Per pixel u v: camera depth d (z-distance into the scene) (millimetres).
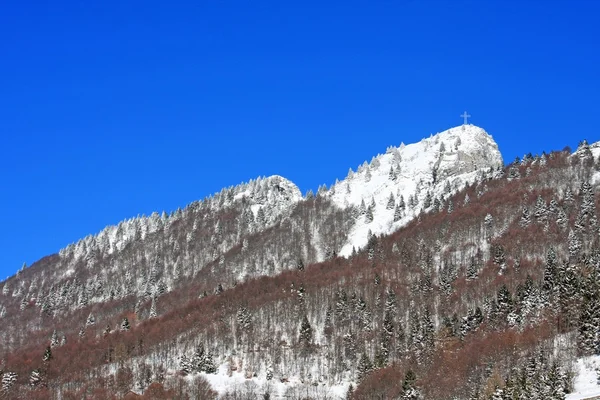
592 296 192125
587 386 164000
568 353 185375
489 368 199500
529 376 173250
